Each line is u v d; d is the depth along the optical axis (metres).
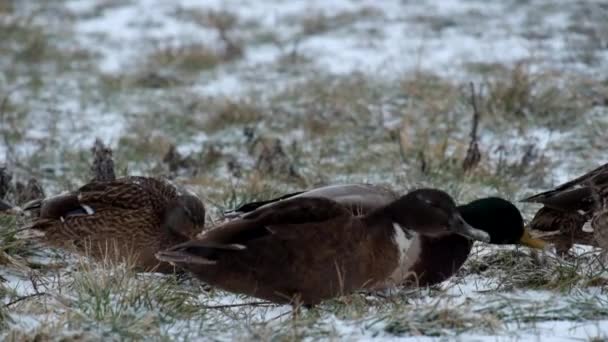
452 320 8.00
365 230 8.45
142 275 9.97
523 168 14.20
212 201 12.63
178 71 21.22
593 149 15.20
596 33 21.48
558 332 7.90
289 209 8.43
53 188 14.02
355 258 8.43
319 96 18.30
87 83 20.44
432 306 8.16
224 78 20.78
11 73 20.97
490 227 9.25
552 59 20.30
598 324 7.97
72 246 10.84
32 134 17.06
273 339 7.86
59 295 8.81
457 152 14.98
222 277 8.50
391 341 7.83
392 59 21.12
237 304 9.20
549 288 9.23
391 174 14.37
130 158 15.63
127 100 19.20
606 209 9.82
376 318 8.17
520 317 8.19
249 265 8.42
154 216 10.58
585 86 18.06
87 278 8.98
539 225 10.48
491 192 13.32
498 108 17.06
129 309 8.46
